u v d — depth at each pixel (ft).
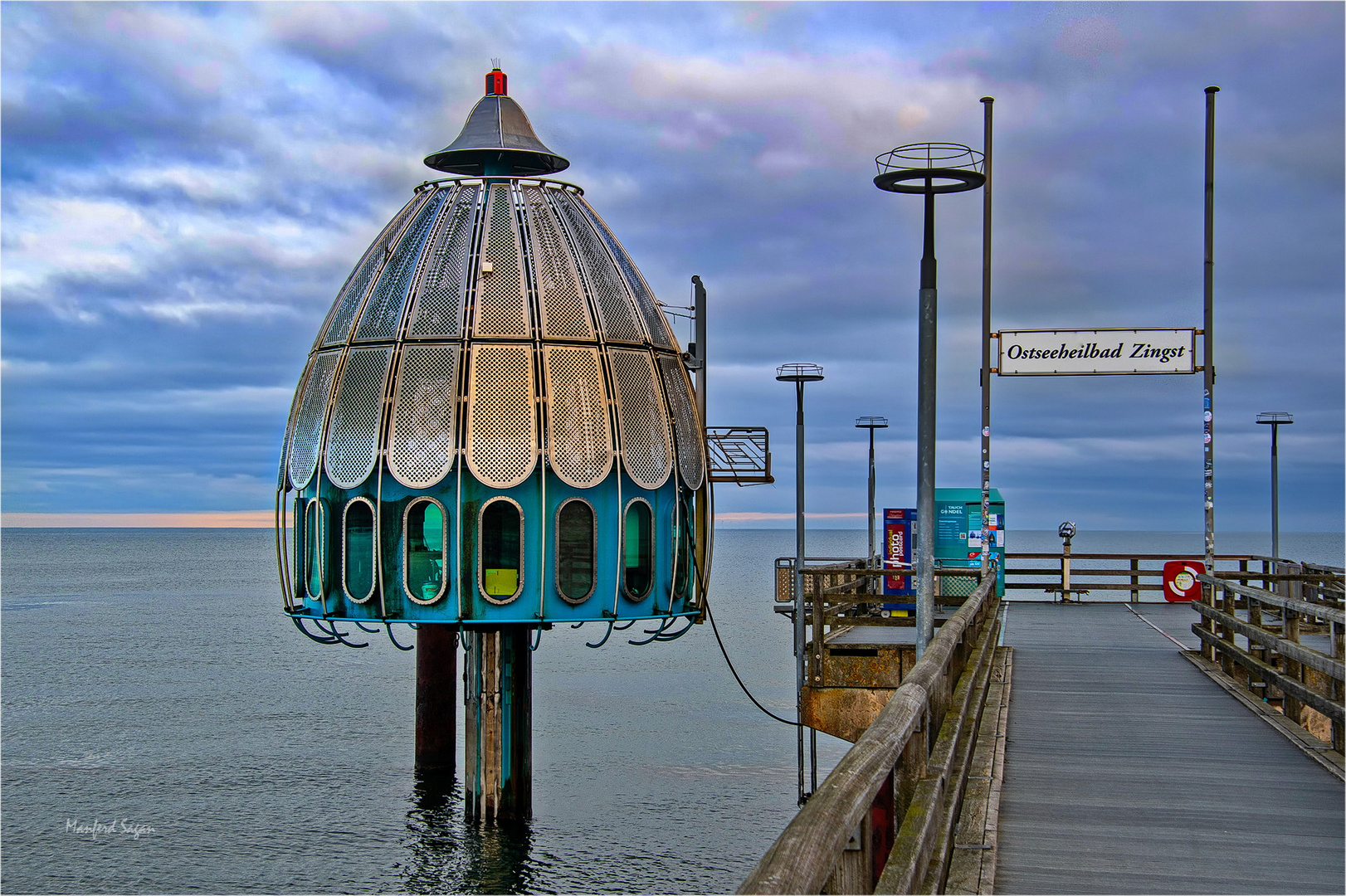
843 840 13.79
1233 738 44.42
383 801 120.67
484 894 89.56
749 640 280.72
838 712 66.69
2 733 162.61
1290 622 48.62
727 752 142.00
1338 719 39.50
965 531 102.63
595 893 88.84
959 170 49.96
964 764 32.35
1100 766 39.68
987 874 27.25
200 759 143.54
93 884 97.55
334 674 226.38
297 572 77.66
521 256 77.15
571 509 72.54
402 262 78.54
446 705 128.77
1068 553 113.09
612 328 77.05
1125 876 27.68
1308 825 32.35
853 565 98.07
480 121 85.71
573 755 139.33
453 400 72.49
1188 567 87.86
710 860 97.40
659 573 76.23
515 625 73.72
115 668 235.61
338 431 74.59
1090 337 88.38
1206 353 83.05
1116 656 68.80
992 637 58.54
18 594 472.03
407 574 71.46
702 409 92.89
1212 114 82.07
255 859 102.68
